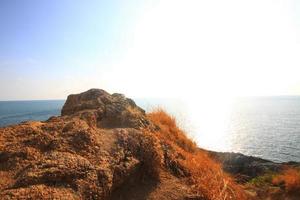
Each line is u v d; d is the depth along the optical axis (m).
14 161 3.53
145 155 4.73
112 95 7.79
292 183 10.57
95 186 3.38
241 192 5.84
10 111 153.25
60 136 4.31
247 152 64.19
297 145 72.06
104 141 4.58
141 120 6.25
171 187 4.45
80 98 7.50
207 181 4.86
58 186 3.16
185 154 5.98
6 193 2.81
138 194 4.11
